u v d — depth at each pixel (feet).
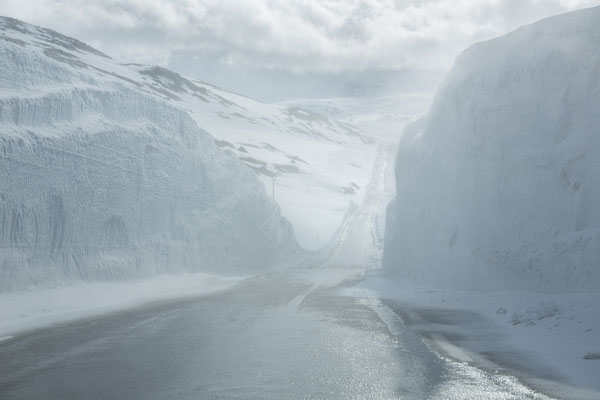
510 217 88.84
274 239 226.17
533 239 82.12
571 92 83.87
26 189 86.89
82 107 112.16
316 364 39.32
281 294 110.22
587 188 75.10
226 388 32.14
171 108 153.89
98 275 102.22
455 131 112.27
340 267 233.55
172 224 142.10
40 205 89.45
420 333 54.90
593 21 85.20
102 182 108.37
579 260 71.00
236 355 42.88
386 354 43.34
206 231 160.45
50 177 92.89
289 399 29.71
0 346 47.44
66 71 115.96
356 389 31.86
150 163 131.54
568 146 80.79
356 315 71.61
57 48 503.61
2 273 78.74
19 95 96.84
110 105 123.24
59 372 36.68
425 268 117.70
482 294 86.12
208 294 110.73
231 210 183.11
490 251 90.53
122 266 111.96
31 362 40.22
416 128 144.05
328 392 31.22
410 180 135.85
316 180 445.37
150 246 127.13
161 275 128.67
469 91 107.65
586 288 68.49
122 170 117.29
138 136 126.93
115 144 115.85
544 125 87.45
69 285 92.17
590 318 51.67
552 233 78.95
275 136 640.58
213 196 172.14
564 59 86.43
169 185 140.67
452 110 114.73
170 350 45.21
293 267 230.07
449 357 42.01
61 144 97.19
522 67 93.35
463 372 36.52
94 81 125.18
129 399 29.73
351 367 38.22
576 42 85.46
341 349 45.62
